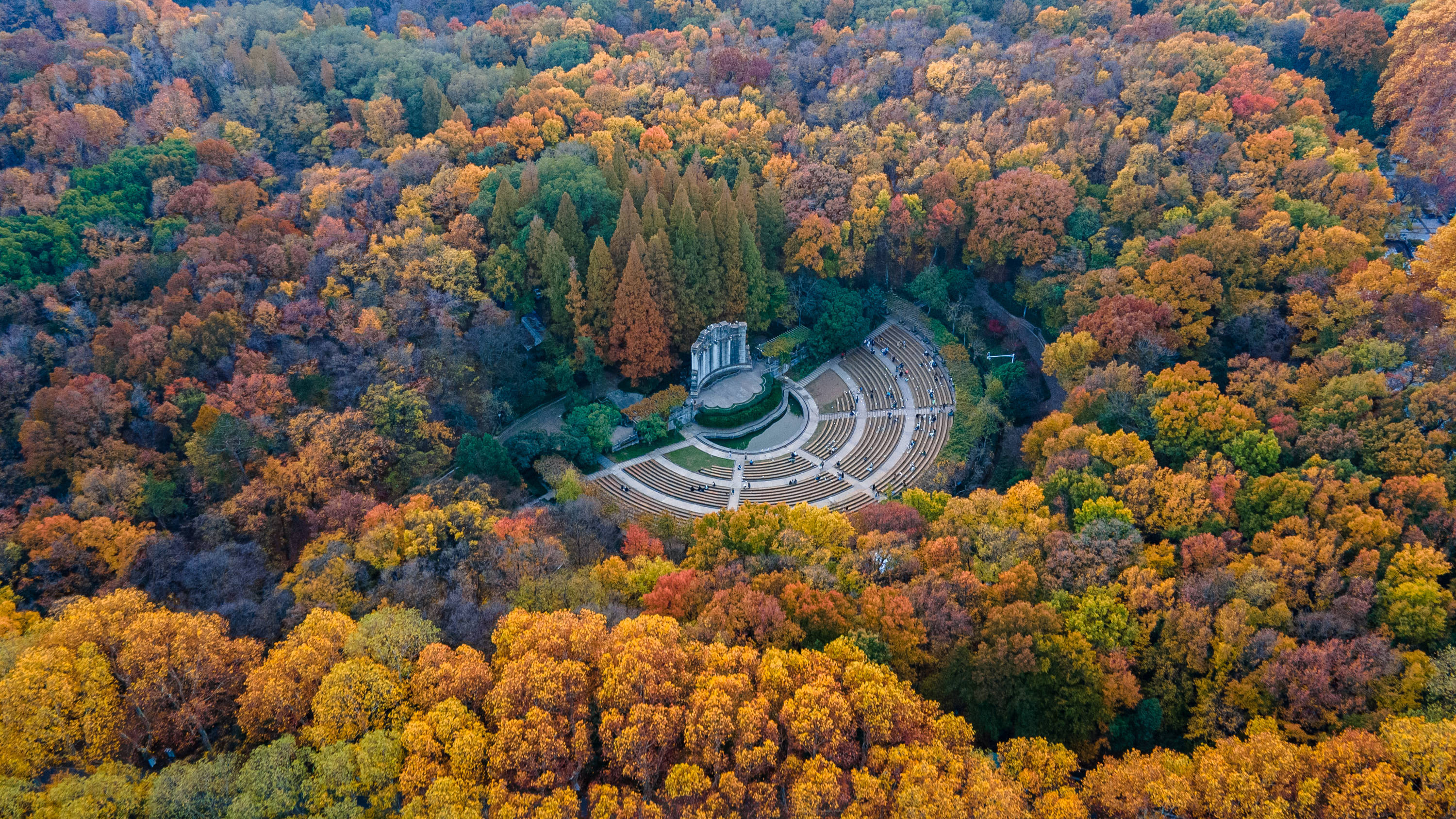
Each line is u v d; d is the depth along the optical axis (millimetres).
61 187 138250
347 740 64750
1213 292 124750
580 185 143625
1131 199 144875
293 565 101312
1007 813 58812
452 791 59438
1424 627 78438
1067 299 136250
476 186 147250
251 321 120875
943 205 149875
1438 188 155250
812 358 153875
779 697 68438
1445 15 167875
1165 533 94500
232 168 150875
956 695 77750
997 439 131500
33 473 101875
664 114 170875
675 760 65938
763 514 99000
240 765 65688
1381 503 91688
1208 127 156750
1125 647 81062
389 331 125000
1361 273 122188
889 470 131125
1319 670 73438
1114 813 64312
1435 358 109562
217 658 70938
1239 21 193250
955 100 171000
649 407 135875
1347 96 184500
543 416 136125
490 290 136500
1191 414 105438
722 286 145250
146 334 113312
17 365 110562
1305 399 109438
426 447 117250
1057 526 96562
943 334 152000
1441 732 64500
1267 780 64000
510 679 66438
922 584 85500
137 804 60000
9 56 164500
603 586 89250
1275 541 87938
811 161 160625
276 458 106062
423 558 87188
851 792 63844
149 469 105500
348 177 146875
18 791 58875
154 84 169250
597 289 135125
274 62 172750
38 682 65875
